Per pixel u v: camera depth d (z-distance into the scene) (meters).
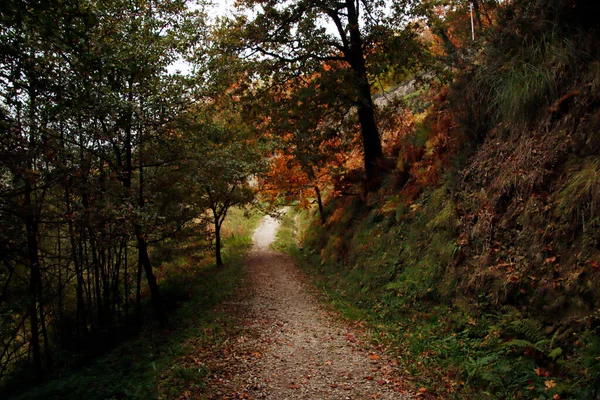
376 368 5.60
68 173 6.09
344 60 14.12
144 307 12.52
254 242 26.31
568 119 6.00
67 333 10.28
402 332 7.02
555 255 5.20
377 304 8.98
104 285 10.55
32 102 5.77
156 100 8.41
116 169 8.34
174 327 9.52
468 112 8.89
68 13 4.50
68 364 8.58
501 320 5.42
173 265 17.59
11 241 6.21
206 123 10.62
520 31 7.91
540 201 5.83
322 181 18.75
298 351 6.60
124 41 7.73
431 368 5.30
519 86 7.05
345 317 8.91
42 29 4.72
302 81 14.19
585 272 4.61
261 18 13.08
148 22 8.61
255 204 19.17
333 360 6.06
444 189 9.06
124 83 7.86
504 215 6.57
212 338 7.59
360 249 12.67
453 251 7.47
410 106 19.11
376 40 13.34
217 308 10.54
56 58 5.88
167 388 4.99
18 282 8.79
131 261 14.02
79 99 5.59
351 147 15.83
